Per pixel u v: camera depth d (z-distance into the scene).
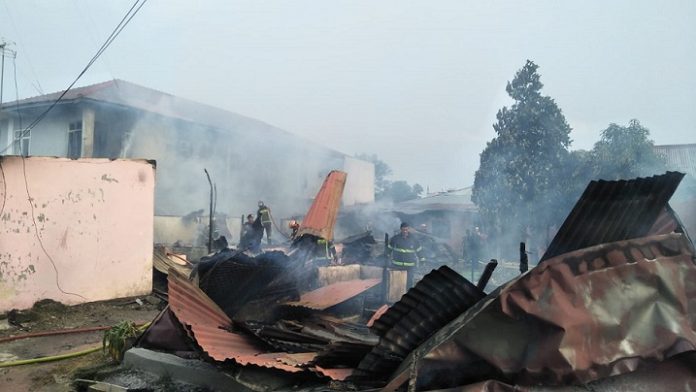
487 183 13.62
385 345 3.27
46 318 7.67
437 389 2.87
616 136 11.02
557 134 12.99
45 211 8.02
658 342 2.84
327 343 4.35
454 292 3.17
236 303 5.41
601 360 2.72
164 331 4.70
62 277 8.19
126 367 4.64
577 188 11.97
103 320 7.84
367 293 7.30
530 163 12.95
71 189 8.35
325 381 3.43
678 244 3.13
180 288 4.25
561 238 3.15
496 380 2.78
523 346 2.77
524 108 13.28
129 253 9.12
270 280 5.68
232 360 3.61
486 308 2.82
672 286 2.98
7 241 7.57
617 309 2.84
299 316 5.61
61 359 5.77
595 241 3.14
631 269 2.95
